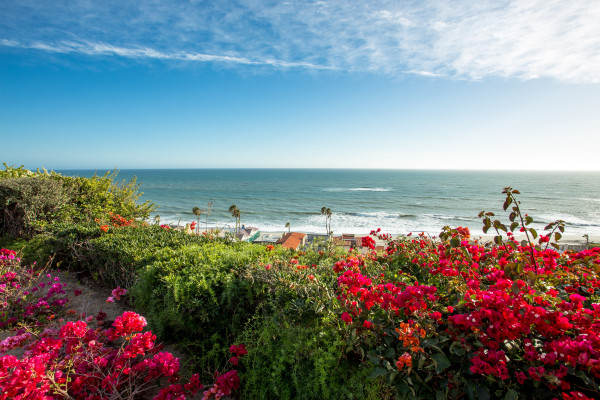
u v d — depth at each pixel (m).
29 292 4.26
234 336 2.90
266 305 2.82
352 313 2.28
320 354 2.19
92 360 2.46
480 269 3.14
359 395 1.97
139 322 2.53
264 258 3.64
